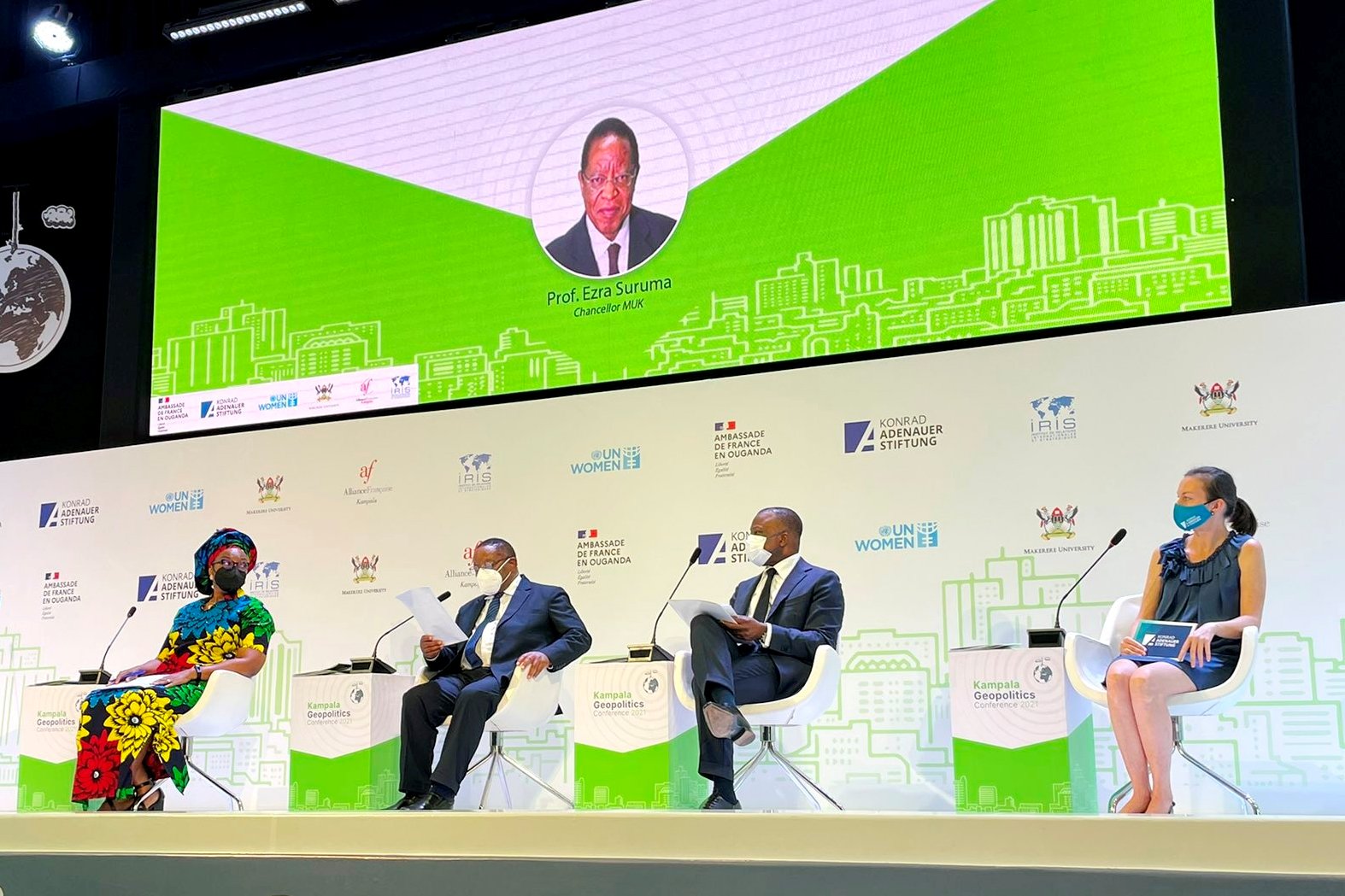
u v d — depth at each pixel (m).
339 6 6.56
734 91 5.84
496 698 4.84
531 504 5.77
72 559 6.62
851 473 5.28
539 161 6.15
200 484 6.42
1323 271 5.33
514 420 5.87
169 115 6.90
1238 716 4.64
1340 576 4.57
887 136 5.55
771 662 4.57
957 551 5.09
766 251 5.69
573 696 5.54
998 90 5.38
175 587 6.39
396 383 6.26
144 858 3.81
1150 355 4.93
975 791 4.29
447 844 3.61
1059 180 5.24
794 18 5.77
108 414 6.82
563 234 6.06
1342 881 2.75
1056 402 5.04
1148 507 4.85
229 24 6.37
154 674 5.44
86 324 7.23
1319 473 4.65
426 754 4.88
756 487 5.41
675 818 3.41
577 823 3.52
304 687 5.08
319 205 6.54
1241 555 4.23
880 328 5.46
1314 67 5.40
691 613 4.55
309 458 6.23
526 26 6.27
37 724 5.45
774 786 5.22
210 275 6.69
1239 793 4.12
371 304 6.36
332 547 6.11
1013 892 3.01
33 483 6.76
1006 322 5.26
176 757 5.09
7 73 7.32
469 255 6.21
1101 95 5.22
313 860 3.65
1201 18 5.10
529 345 6.05
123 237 6.92
